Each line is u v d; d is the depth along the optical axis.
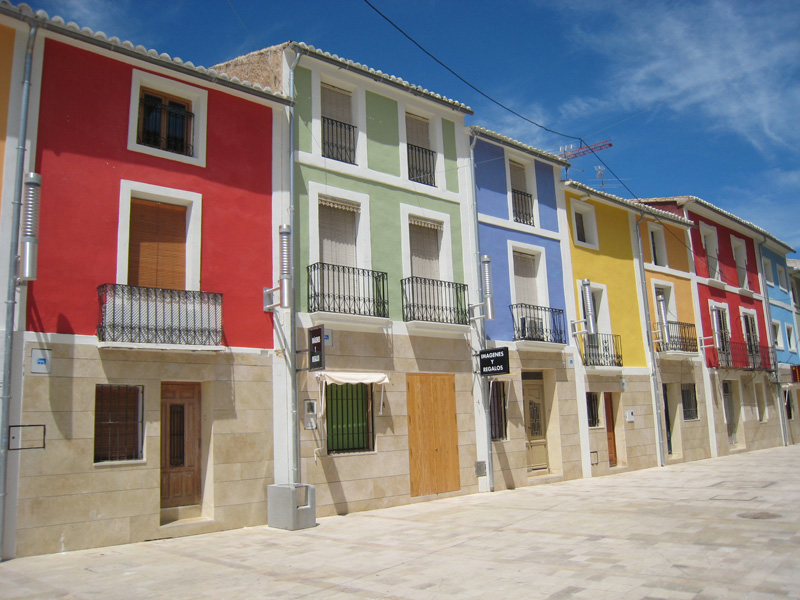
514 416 15.85
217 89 11.94
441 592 6.44
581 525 9.95
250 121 12.31
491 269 15.80
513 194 17.31
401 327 13.77
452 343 14.66
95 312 9.88
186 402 11.02
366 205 13.74
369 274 13.45
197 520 10.51
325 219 13.30
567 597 6.11
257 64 13.70
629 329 19.98
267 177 12.34
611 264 19.89
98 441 9.75
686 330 22.50
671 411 21.52
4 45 9.69
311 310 12.43
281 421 11.60
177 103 11.66
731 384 25.45
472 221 15.78
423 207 14.84
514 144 17.12
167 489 10.61
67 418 9.33
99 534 9.34
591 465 17.59
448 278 14.98
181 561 8.30
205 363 10.87
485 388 15.09
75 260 9.80
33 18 9.69
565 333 17.66
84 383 9.55
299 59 13.06
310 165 13.02
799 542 8.05
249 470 11.07
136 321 10.12
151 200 10.95
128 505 9.66
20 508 8.77
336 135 13.70
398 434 13.29
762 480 14.84
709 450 22.50
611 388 18.81
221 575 7.46
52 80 10.02
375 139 14.29
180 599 6.47
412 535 9.71
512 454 15.55
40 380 9.18
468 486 14.35
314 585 6.89
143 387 10.16
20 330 9.13
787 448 26.12
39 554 8.80
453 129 16.02
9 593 6.81
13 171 9.44
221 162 11.77
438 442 13.97
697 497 12.51
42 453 9.04
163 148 11.29
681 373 21.98
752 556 7.41
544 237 17.78
